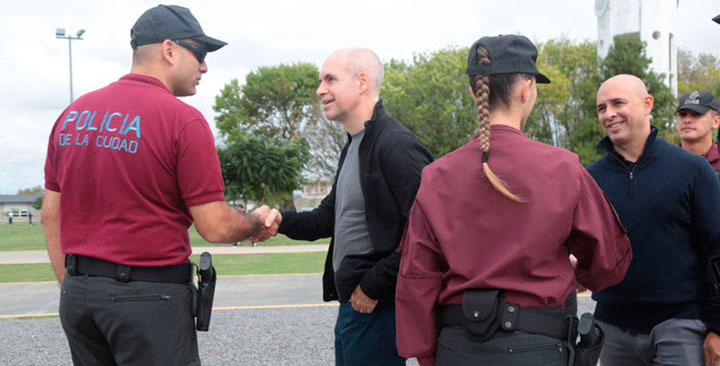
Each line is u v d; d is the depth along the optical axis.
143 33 2.17
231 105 46.50
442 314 1.77
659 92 29.67
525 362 1.58
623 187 2.45
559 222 1.61
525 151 1.69
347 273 2.49
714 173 2.32
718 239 2.23
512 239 1.63
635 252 2.39
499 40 1.81
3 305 7.27
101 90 2.18
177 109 2.06
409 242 1.80
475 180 1.71
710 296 2.26
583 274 1.82
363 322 2.50
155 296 2.01
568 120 36.38
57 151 2.13
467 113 32.84
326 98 2.63
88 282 2.00
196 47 2.24
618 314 2.49
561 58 39.12
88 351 2.14
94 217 2.03
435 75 34.09
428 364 1.83
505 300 1.62
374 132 2.50
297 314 6.43
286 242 20.62
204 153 2.07
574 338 1.66
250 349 4.98
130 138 2.00
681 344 2.33
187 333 2.11
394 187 2.39
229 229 2.17
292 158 21.56
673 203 2.33
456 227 1.70
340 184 2.68
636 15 38.09
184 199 2.08
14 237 29.11
